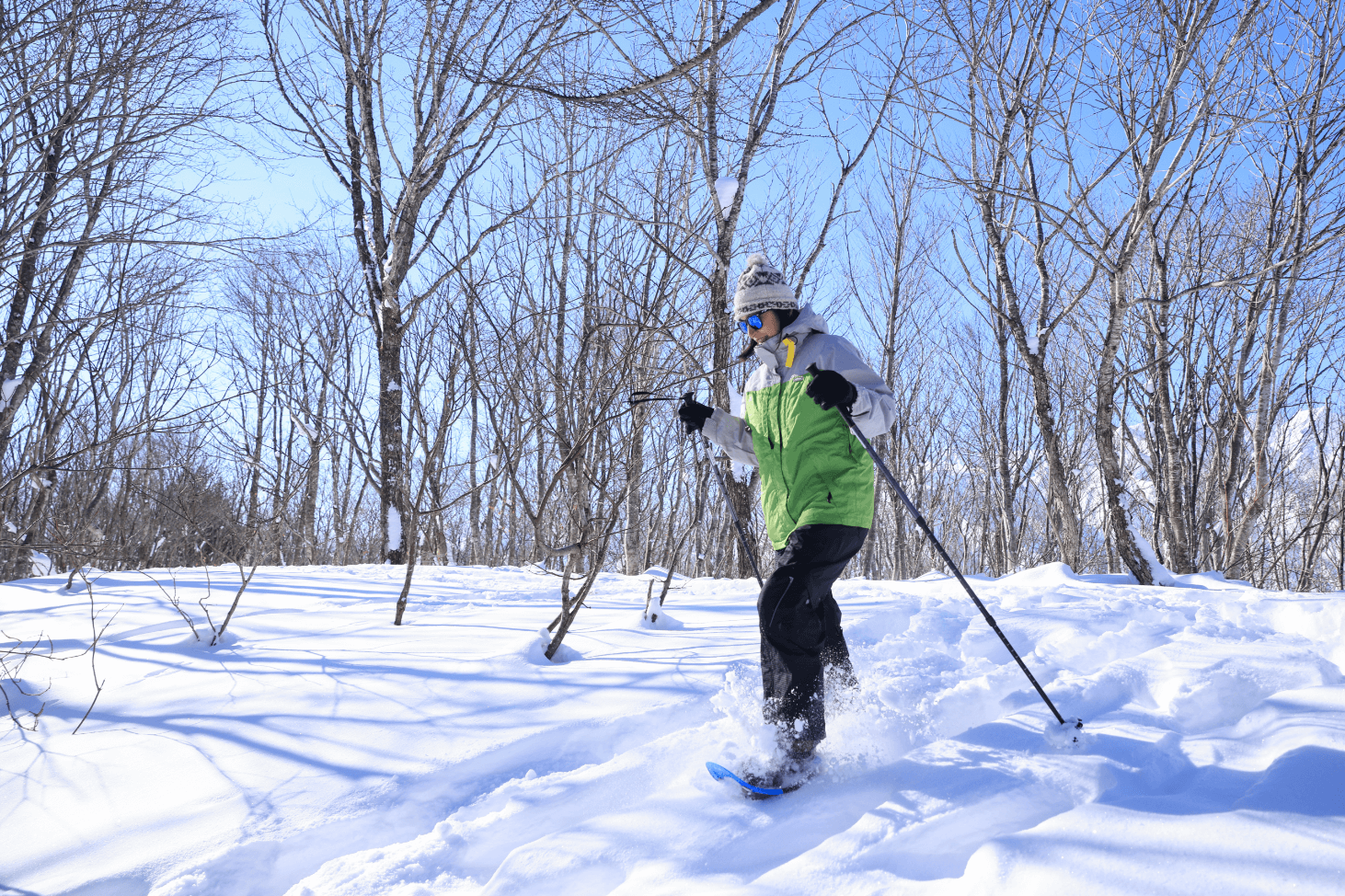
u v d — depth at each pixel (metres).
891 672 3.06
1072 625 3.81
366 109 8.84
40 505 8.55
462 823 2.03
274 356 14.11
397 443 8.29
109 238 6.29
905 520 21.12
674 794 2.08
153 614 4.27
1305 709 2.17
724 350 5.97
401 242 8.34
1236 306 13.08
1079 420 19.41
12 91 6.11
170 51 6.50
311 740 2.45
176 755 2.39
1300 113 8.68
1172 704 2.50
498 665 3.09
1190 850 1.39
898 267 17.52
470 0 6.77
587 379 3.93
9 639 3.77
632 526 9.68
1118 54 7.93
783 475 2.47
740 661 3.12
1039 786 1.90
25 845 1.98
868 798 2.00
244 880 1.86
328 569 7.08
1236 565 11.07
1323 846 1.34
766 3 3.82
